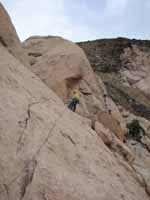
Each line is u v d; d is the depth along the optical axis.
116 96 47.03
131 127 27.84
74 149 10.27
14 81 11.40
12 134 9.00
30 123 9.73
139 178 14.05
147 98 53.44
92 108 20.06
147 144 26.00
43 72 19.91
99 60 62.31
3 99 9.95
